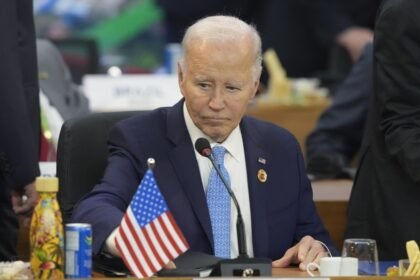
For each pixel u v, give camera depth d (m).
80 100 17.25
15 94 13.23
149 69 27.03
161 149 12.11
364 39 24.80
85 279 10.27
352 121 17.77
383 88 13.26
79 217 11.39
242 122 12.39
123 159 12.06
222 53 11.65
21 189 13.46
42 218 10.43
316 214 12.60
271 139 12.45
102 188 11.80
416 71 13.07
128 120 12.30
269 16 28.69
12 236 13.45
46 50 16.95
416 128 13.12
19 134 13.23
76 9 27.72
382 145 13.59
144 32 28.22
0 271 10.48
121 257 10.94
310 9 28.45
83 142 12.65
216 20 11.76
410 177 13.30
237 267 10.75
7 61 13.22
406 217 13.42
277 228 12.23
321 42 28.42
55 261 10.41
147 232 10.73
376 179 13.66
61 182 12.57
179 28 28.56
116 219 11.15
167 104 21.64
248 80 11.80
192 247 11.84
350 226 13.97
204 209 11.91
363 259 11.34
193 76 11.73
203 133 12.11
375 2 28.44
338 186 16.59
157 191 10.82
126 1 28.20
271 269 10.89
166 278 10.32
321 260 11.09
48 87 16.66
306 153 18.17
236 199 11.90
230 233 11.94
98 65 22.05
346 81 17.98
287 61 28.59
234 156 12.15
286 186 12.34
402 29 13.05
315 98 24.14
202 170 12.09
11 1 13.28
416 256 10.90
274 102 24.03
